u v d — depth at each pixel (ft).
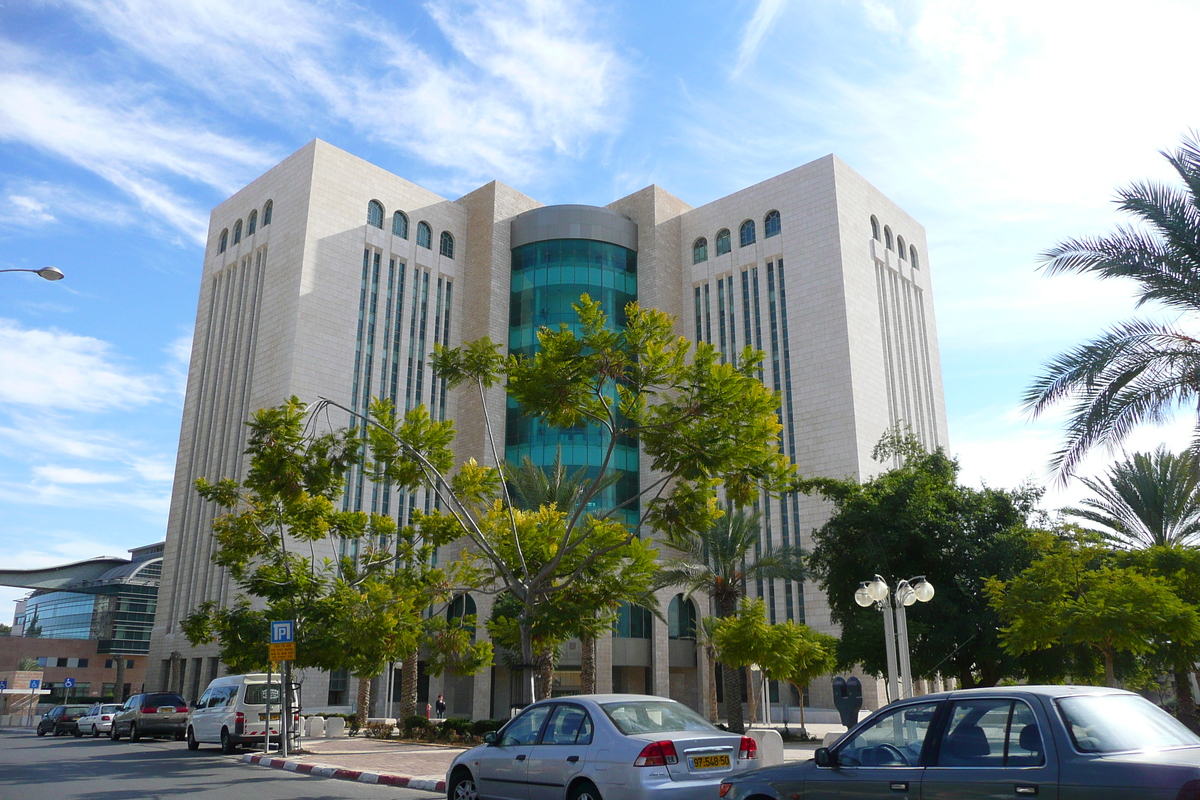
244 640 89.71
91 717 117.29
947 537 101.14
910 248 216.74
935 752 22.30
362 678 106.01
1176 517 99.40
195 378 202.18
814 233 188.65
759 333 192.34
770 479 64.64
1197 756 18.99
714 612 179.83
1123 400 57.57
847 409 174.09
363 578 96.73
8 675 258.57
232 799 43.37
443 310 200.03
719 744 31.45
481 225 206.18
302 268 176.04
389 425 74.90
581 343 63.16
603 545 69.46
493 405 188.55
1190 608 67.82
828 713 157.38
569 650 161.48
